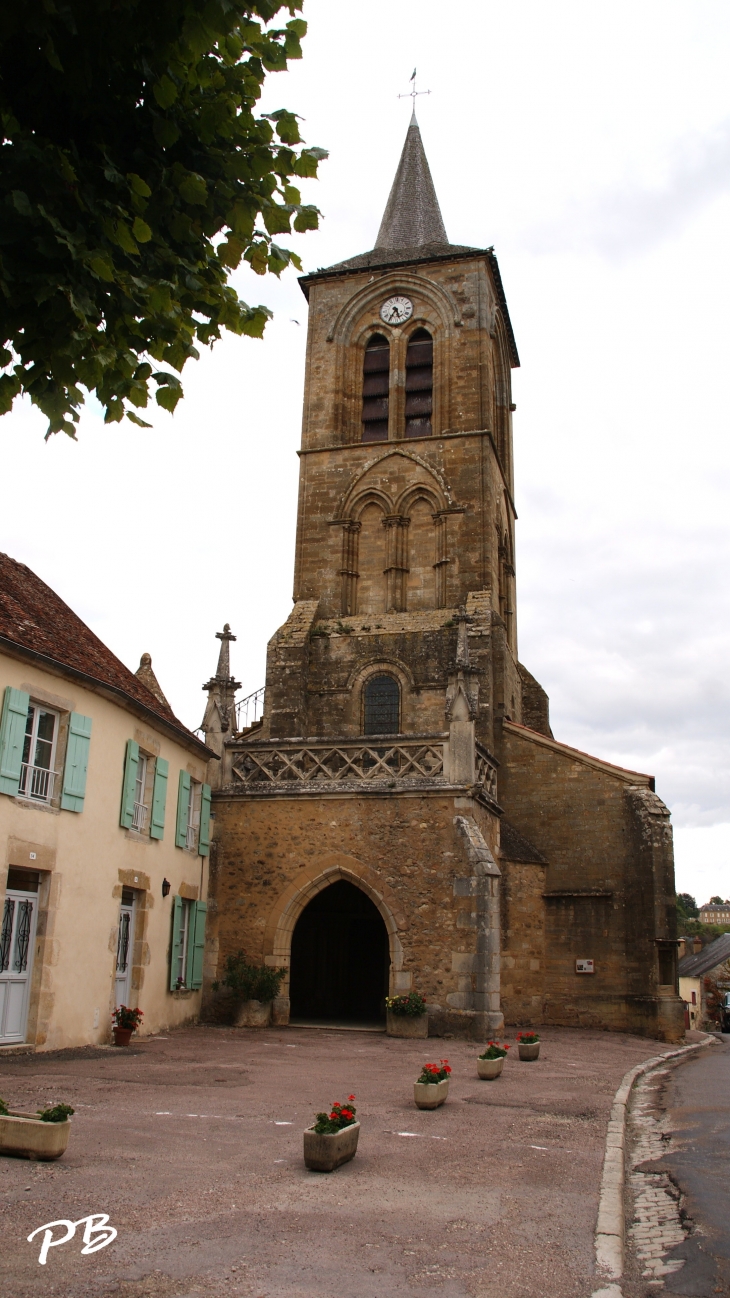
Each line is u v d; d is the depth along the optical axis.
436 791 19.53
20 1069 12.25
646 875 25.30
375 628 30.12
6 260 5.08
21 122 5.34
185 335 6.09
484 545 30.53
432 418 32.78
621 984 24.94
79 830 15.16
